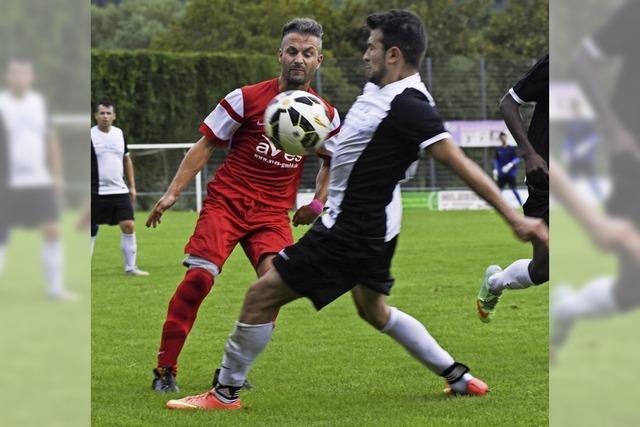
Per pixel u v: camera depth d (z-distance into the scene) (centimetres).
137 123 5553
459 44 8312
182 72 5588
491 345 1327
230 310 1719
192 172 1102
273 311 916
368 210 879
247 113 1088
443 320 1565
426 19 8275
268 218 1105
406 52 868
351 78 5381
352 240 880
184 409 944
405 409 938
